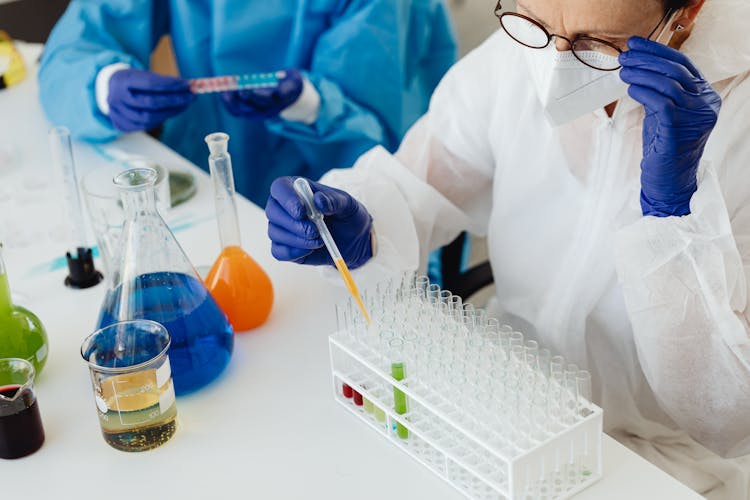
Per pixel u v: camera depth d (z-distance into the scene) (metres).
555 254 1.50
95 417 1.14
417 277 1.22
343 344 1.12
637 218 1.35
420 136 1.66
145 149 1.94
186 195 1.72
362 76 2.17
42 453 1.09
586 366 1.48
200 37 2.21
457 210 1.64
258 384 1.20
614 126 1.33
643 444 1.45
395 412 1.05
